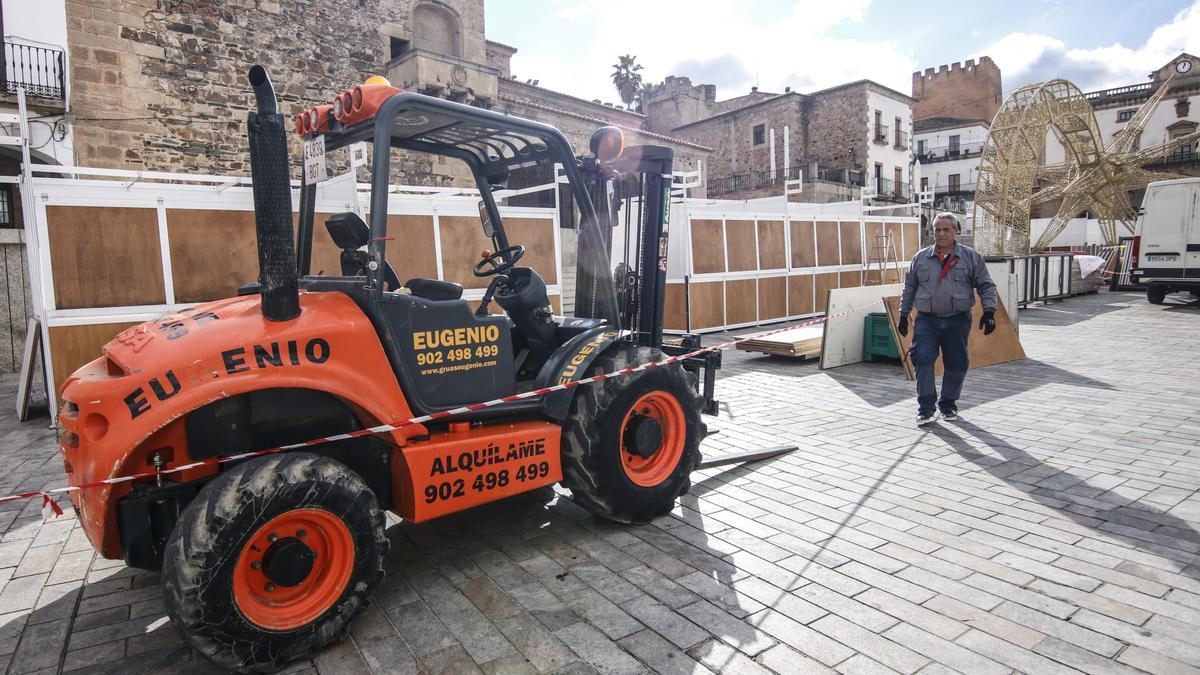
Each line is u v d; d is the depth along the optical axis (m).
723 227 13.03
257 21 14.41
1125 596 3.03
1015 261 15.44
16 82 11.25
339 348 2.89
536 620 2.93
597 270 4.06
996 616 2.88
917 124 56.28
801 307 14.69
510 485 3.42
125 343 2.84
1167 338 10.83
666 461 4.11
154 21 12.95
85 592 3.35
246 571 2.59
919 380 6.03
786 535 3.78
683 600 3.08
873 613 2.93
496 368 3.51
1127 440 5.41
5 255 11.05
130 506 2.65
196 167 13.59
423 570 3.45
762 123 38.19
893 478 4.70
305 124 3.51
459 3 18.14
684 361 4.93
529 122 3.64
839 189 33.31
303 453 2.73
